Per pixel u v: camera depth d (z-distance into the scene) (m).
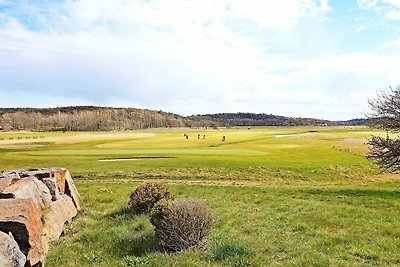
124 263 9.92
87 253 11.03
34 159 47.38
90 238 12.73
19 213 9.05
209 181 33.53
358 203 21.81
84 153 55.94
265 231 13.48
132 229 13.82
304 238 12.51
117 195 22.61
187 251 10.81
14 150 65.06
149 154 53.47
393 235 13.05
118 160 46.41
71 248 11.66
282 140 93.25
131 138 103.38
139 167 39.19
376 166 45.53
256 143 82.44
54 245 12.05
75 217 16.58
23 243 8.68
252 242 11.84
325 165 44.06
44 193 14.06
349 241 12.15
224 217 15.84
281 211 17.73
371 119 29.61
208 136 115.25
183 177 35.22
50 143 83.81
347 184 34.88
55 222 13.30
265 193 24.98
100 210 18.39
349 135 112.56
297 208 18.44
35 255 8.98
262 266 9.66
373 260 10.40
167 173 36.44
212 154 54.19
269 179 36.66
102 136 116.50
